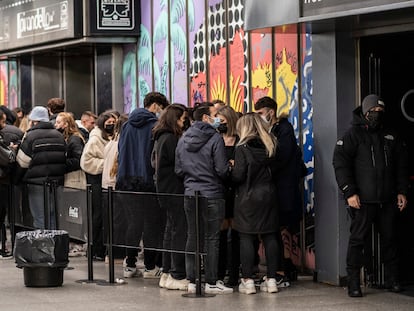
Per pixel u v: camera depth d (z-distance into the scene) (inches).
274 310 434.0
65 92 864.3
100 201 542.3
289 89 536.7
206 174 470.3
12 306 451.5
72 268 566.3
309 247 521.7
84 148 593.0
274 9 474.0
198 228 467.2
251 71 572.4
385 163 458.0
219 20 605.6
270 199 466.3
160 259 534.0
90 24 714.8
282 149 477.1
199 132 469.4
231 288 477.4
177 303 453.1
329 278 494.3
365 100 458.0
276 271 479.5
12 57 891.4
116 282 511.5
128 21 718.5
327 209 493.0
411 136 495.5
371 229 475.2
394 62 491.8
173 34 668.1
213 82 616.4
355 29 479.8
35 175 604.1
